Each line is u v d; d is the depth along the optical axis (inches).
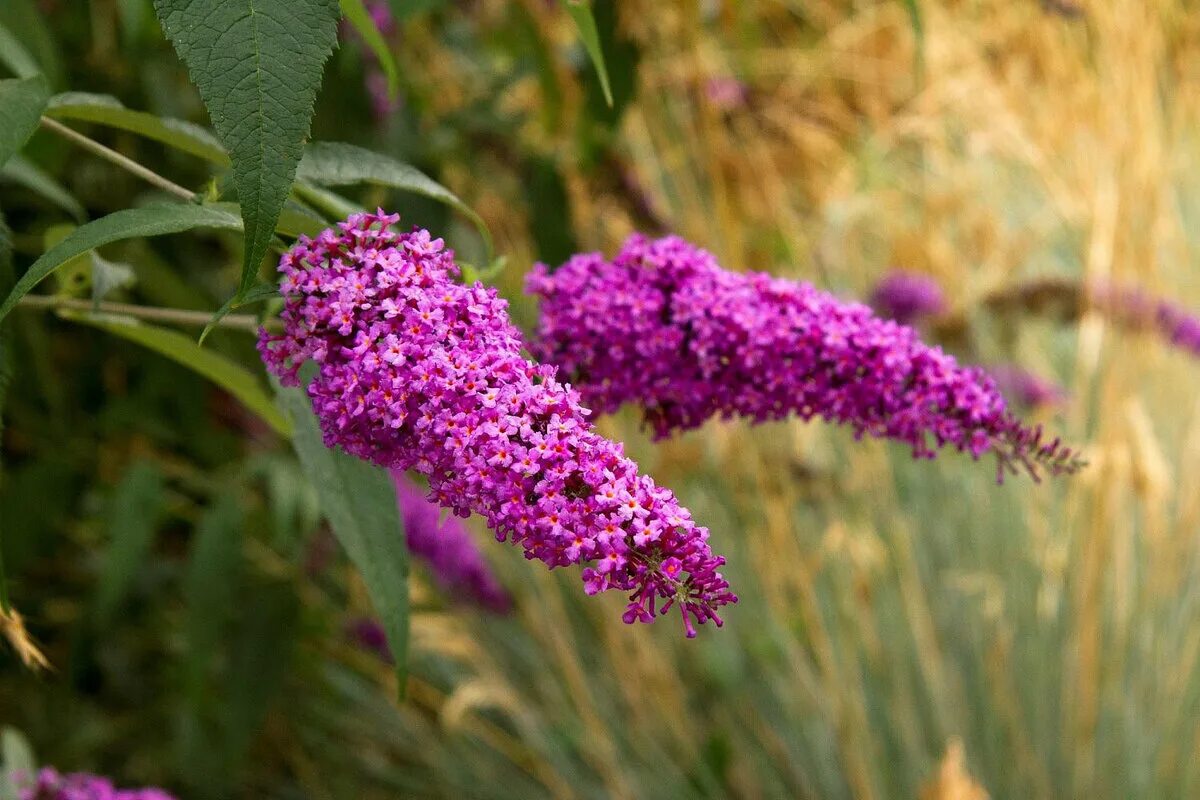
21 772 40.4
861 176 108.4
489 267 33.4
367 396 27.9
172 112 62.8
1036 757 82.8
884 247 115.2
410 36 72.4
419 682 87.5
